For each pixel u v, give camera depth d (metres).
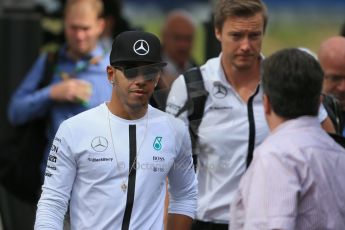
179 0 28.67
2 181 15.59
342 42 13.19
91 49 15.33
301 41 37.47
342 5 36.31
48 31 19.91
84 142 9.67
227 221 11.74
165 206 10.31
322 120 11.61
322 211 8.64
